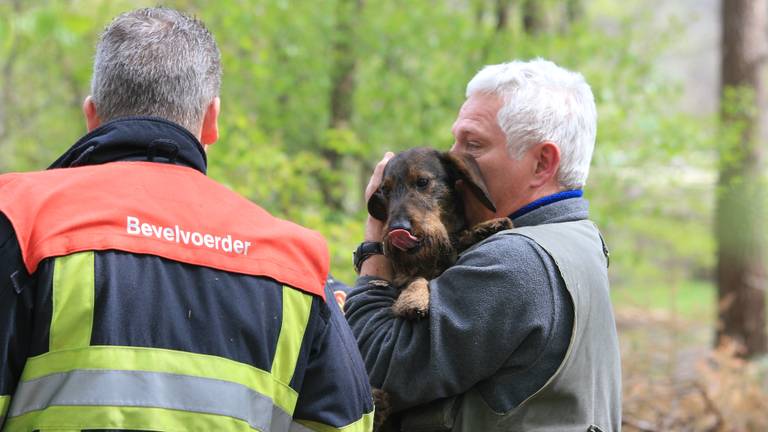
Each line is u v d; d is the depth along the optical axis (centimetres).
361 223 1255
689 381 1146
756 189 2025
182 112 378
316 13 1927
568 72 510
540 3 2144
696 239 2598
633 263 2252
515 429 439
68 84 2073
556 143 485
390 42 1934
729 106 2012
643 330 1528
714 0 3638
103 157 364
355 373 383
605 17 2731
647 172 1903
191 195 362
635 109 1844
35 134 2117
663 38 2038
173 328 334
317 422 367
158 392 326
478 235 482
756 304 2030
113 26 382
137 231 341
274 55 1892
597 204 1833
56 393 318
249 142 1287
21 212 329
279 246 369
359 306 493
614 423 479
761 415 1039
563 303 441
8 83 1928
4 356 317
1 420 318
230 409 335
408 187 496
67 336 321
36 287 323
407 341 450
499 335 436
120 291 329
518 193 492
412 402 450
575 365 441
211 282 346
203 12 1758
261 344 349
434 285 456
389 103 1906
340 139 1655
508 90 491
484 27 1988
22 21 1172
